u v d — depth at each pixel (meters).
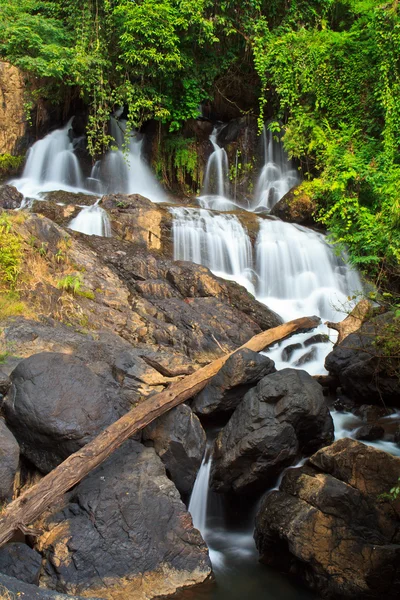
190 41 16.59
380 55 14.33
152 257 11.36
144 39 15.57
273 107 17.66
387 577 5.35
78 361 6.80
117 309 9.71
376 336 8.23
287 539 5.85
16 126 15.58
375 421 7.89
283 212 14.59
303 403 6.72
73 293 9.47
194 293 10.91
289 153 15.75
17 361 7.24
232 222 13.34
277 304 12.22
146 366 7.71
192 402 7.64
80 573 5.46
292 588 5.83
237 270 12.89
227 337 9.65
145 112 17.05
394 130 14.04
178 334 9.36
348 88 15.37
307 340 10.13
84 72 15.73
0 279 8.84
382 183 13.38
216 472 6.82
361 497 5.78
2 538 5.16
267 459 6.55
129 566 5.59
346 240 13.13
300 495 6.08
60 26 16.61
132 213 12.65
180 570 5.75
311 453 7.09
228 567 6.15
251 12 16.72
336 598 5.52
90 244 11.40
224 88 18.23
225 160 17.75
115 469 6.17
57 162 16.19
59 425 6.16
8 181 15.12
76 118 17.05
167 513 5.93
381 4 14.21
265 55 16.39
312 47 15.54
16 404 6.31
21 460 6.44
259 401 6.81
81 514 5.79
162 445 6.67
